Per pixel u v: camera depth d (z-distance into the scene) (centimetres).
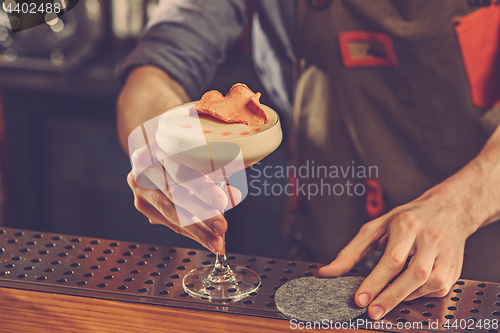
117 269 71
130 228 201
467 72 99
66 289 68
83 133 191
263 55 115
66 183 199
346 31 102
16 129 191
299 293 67
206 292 67
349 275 71
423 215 74
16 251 74
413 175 104
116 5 184
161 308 65
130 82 98
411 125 103
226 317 64
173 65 100
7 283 69
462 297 67
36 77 178
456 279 70
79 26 182
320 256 112
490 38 97
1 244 76
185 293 68
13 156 194
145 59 100
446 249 70
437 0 97
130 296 67
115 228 203
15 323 68
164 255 74
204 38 104
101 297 67
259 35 113
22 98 186
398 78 102
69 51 181
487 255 101
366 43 101
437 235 71
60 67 176
